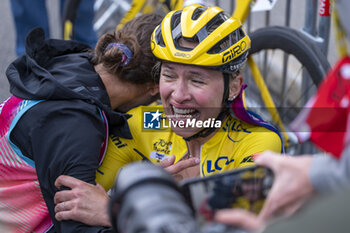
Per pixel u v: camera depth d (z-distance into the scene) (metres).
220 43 1.78
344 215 0.67
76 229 1.83
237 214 0.89
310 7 2.78
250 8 2.97
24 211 2.05
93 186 1.85
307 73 2.92
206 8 1.96
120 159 2.15
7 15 6.28
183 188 1.03
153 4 3.77
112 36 2.24
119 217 0.88
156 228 0.78
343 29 1.17
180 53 1.76
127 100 2.27
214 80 1.81
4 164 2.03
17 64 2.16
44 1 4.80
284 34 2.77
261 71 3.50
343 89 1.17
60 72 2.13
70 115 1.89
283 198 0.99
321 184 0.94
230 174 1.05
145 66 2.17
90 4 4.69
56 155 1.85
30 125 1.91
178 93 1.82
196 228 0.83
